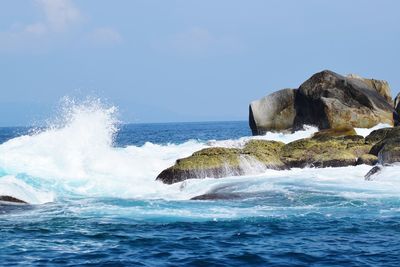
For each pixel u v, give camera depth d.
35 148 25.42
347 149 27.34
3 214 18.22
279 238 15.34
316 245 14.63
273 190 21.52
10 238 15.30
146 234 15.77
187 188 22.62
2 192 20.23
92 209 19.11
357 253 13.91
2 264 13.03
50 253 13.95
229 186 22.19
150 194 22.08
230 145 32.44
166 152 33.00
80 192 22.47
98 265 13.04
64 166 24.47
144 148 35.41
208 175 23.91
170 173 24.00
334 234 15.70
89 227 16.58
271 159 25.94
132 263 13.18
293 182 22.80
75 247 14.49
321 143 28.14
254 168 24.86
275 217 17.70
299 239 15.22
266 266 12.97
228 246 14.57
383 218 17.38
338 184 22.34
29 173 23.44
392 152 24.44
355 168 25.42
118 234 15.78
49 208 19.28
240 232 15.97
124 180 23.91
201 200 20.44
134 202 20.30
